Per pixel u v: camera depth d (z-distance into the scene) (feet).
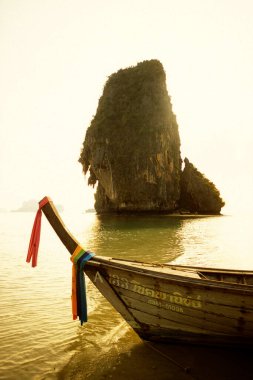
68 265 40.11
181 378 13.94
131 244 60.13
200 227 111.45
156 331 17.38
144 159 190.08
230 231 96.22
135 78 213.05
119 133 197.98
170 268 20.95
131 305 17.43
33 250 17.13
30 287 28.94
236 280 21.25
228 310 15.79
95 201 233.14
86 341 17.47
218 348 17.01
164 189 196.65
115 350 16.53
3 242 72.28
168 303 16.63
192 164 229.04
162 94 211.20
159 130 197.67
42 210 17.79
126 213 195.93
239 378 14.03
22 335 18.08
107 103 210.59
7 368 14.42
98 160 195.72
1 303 24.04
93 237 74.33
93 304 23.97
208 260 44.93
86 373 14.20
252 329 15.79
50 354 15.87
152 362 15.33
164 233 85.30
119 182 191.52
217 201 224.33
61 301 24.73
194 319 16.44
